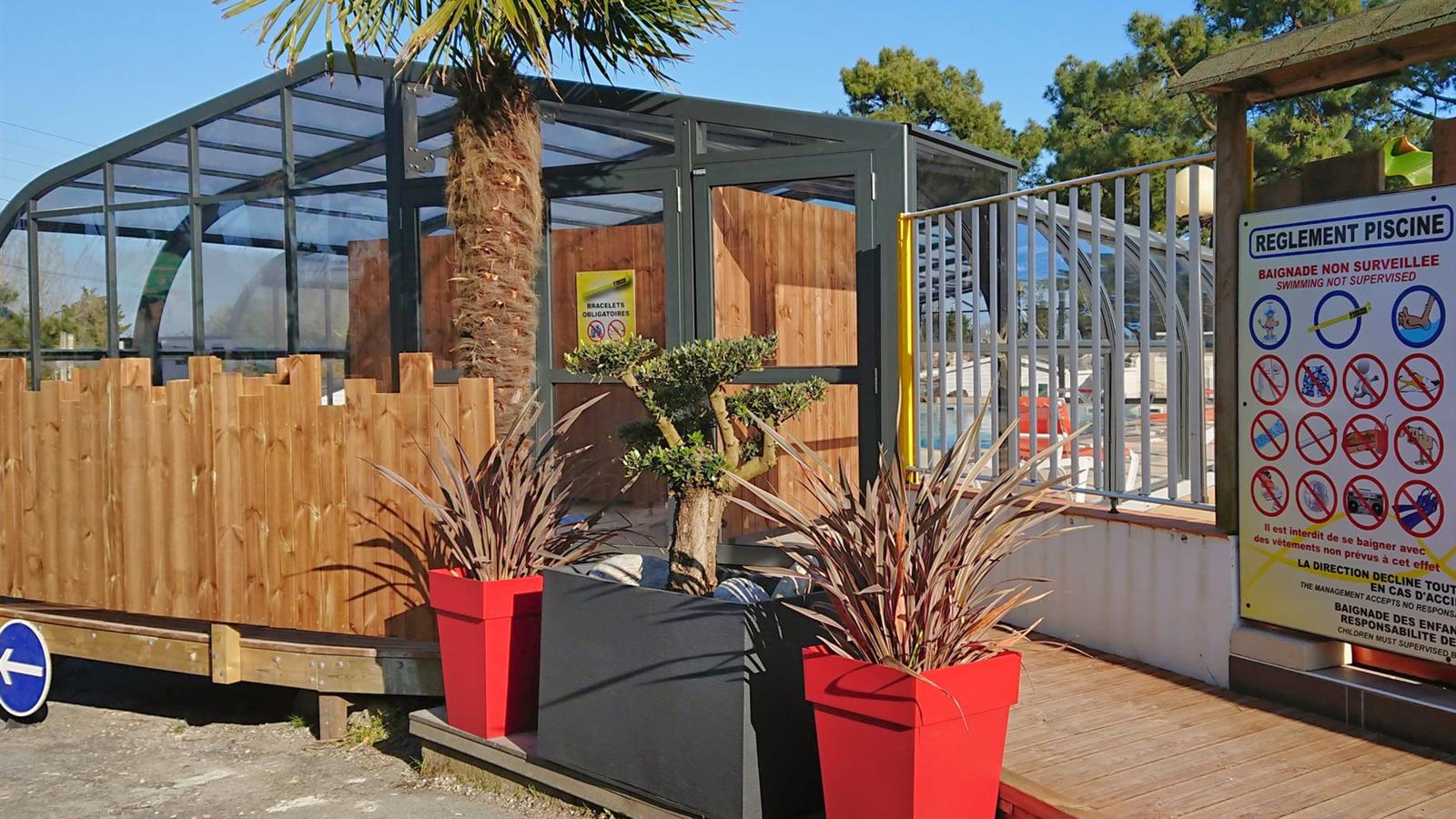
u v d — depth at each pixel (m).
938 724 2.88
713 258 6.30
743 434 5.91
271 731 5.61
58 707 6.23
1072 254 4.92
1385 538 3.56
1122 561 4.55
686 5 5.57
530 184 5.33
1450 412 3.38
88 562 5.67
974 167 6.88
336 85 7.24
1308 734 3.60
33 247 8.91
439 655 4.85
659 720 3.61
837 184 6.02
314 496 5.04
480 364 5.24
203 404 5.28
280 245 7.61
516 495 4.43
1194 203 4.25
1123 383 4.68
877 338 5.91
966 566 3.02
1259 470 3.96
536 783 4.23
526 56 5.39
